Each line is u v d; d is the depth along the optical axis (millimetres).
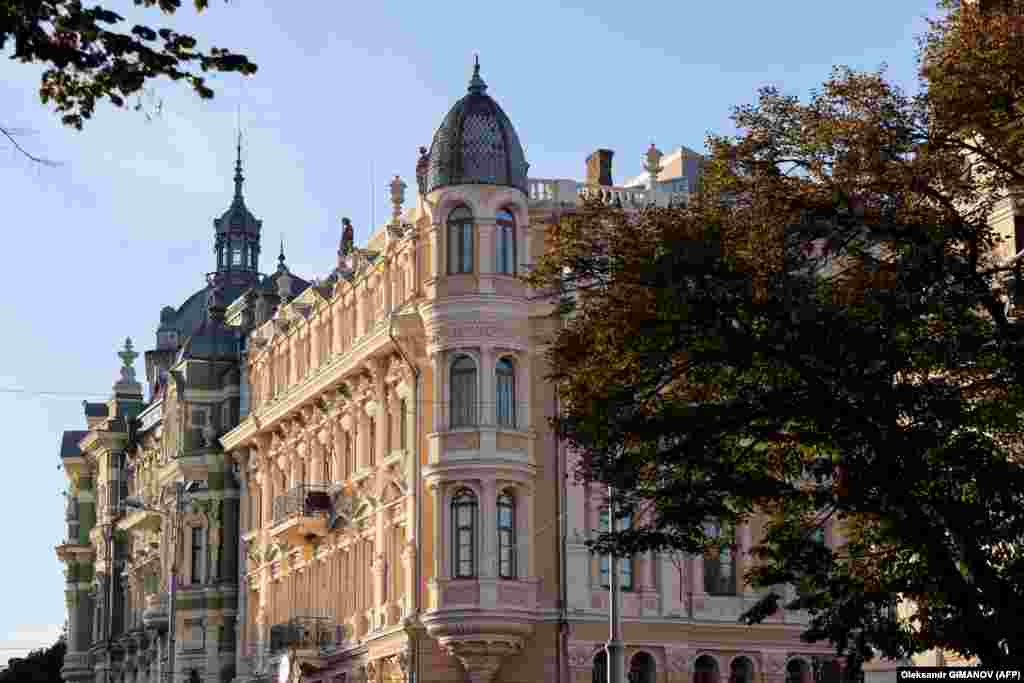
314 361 90875
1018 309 40125
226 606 101875
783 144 41094
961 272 38719
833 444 40000
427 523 75625
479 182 74938
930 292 38500
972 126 39281
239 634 99000
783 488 40125
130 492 125562
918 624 50969
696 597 77000
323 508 87250
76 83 21359
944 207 39781
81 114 21547
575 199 77688
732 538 44000
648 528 41594
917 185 39281
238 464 102312
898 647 43844
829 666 79000
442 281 74875
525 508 74188
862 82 40625
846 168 39875
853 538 42281
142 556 117438
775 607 40906
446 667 74688
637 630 75312
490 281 74375
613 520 43875
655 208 43469
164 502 106750
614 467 41344
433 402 75625
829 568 40406
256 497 99625
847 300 39125
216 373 105875
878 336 38219
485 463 73188
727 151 41438
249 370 102938
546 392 75500
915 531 38031
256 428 96812
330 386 86938
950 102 39031
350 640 83125
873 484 38375
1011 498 37750
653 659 75688
